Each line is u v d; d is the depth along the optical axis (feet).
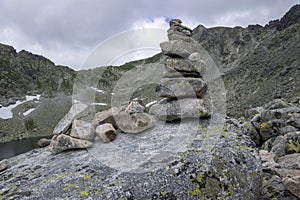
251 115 36.09
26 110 459.73
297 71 306.55
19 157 19.92
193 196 13.67
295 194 16.14
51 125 401.70
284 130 26.84
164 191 13.48
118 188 13.38
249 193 15.16
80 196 13.01
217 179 14.67
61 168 16.06
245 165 16.26
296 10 617.21
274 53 470.39
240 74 437.17
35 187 14.19
